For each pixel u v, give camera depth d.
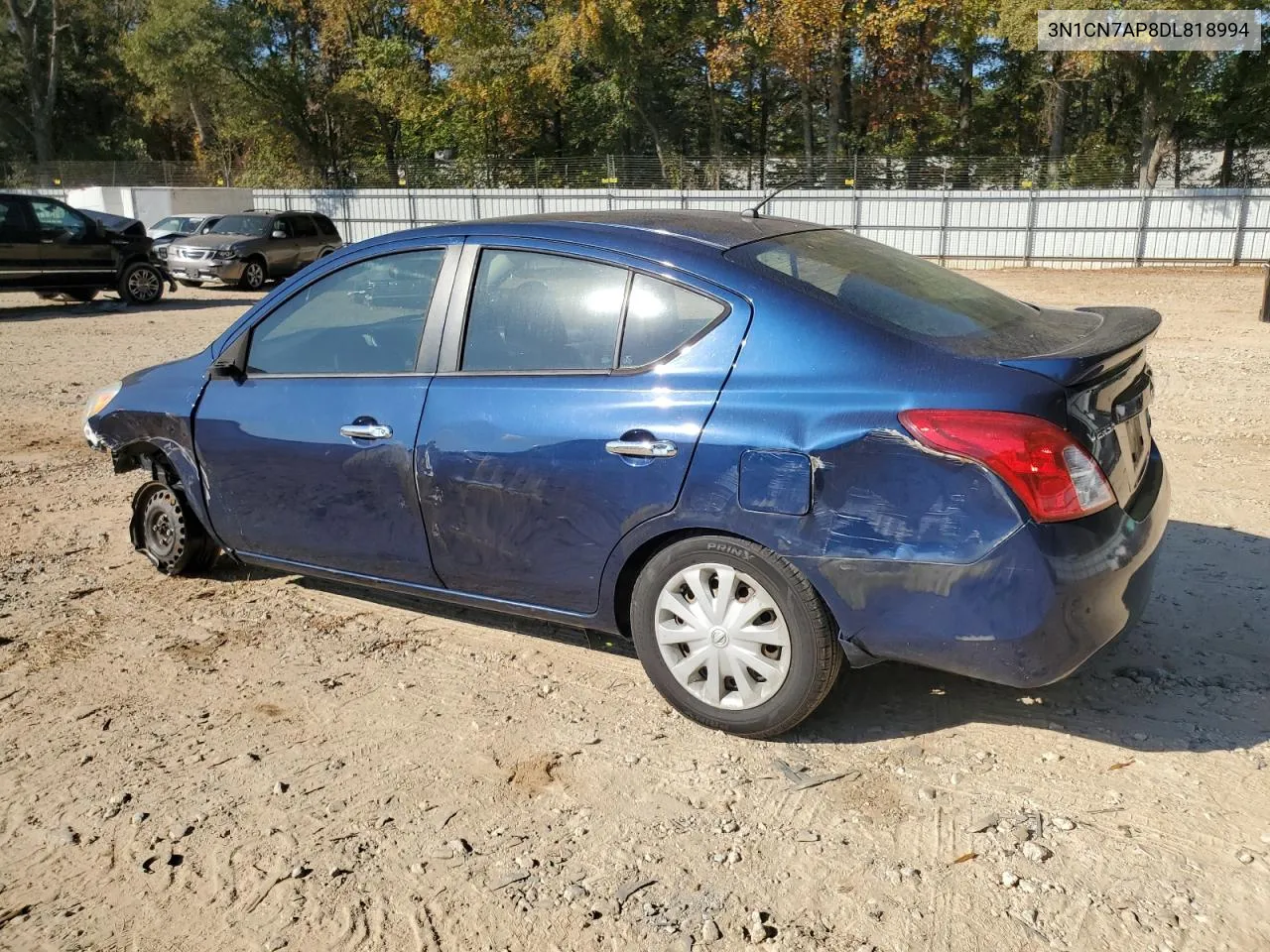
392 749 3.37
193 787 3.17
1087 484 2.87
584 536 3.42
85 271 17.59
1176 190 27.48
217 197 32.16
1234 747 3.21
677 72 40.66
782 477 3.02
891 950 2.41
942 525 2.87
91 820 3.01
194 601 4.67
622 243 3.45
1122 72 36.44
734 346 3.18
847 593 3.00
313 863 2.80
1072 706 3.49
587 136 45.62
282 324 4.26
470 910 2.60
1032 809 2.92
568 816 2.98
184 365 4.67
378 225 34.12
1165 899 2.54
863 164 30.47
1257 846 2.73
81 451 7.55
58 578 4.96
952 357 2.96
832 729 3.39
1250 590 4.43
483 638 4.22
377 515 3.92
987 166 29.86
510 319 3.62
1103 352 2.93
